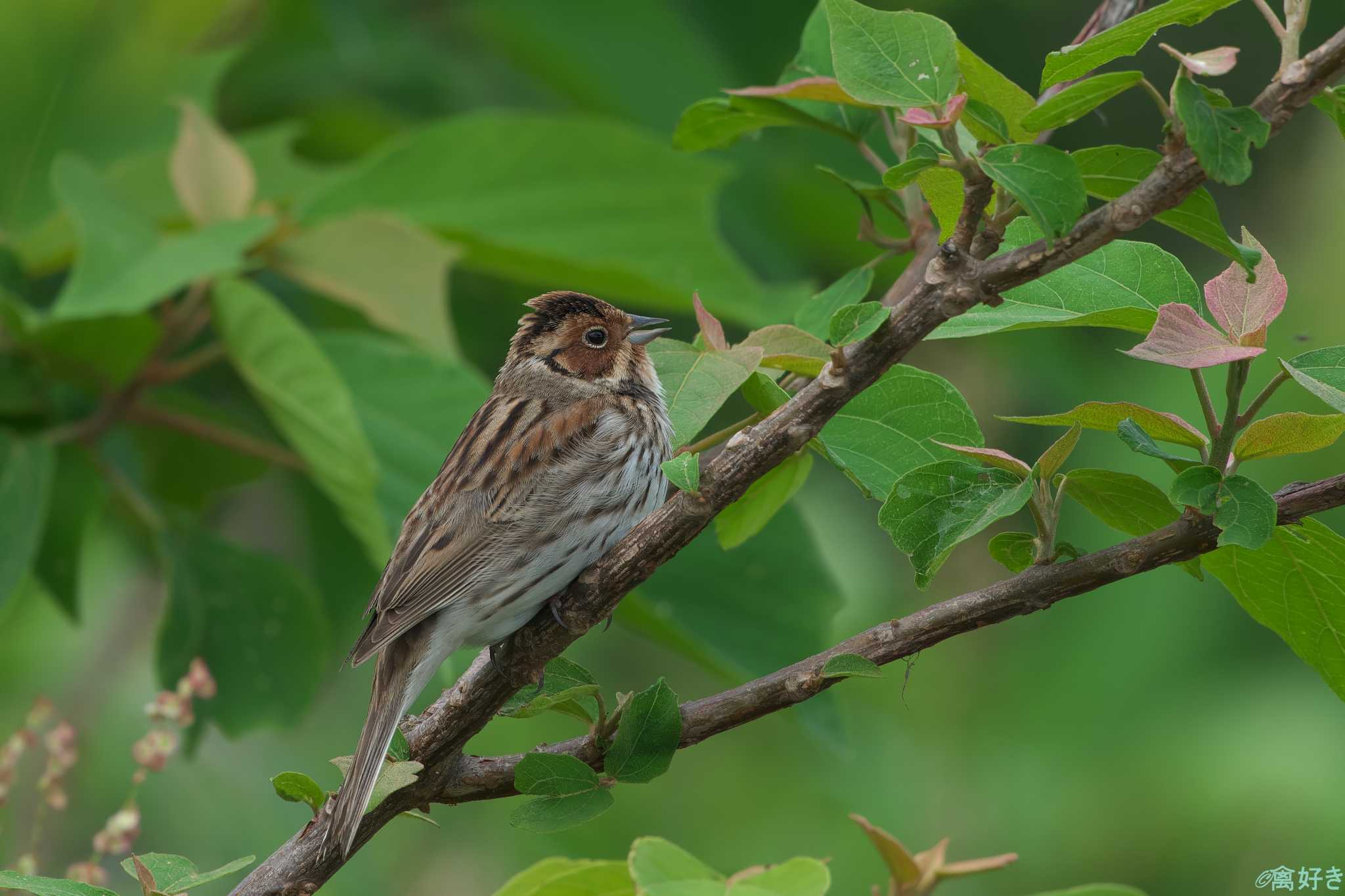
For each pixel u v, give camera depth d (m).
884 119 7.38
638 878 4.89
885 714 12.56
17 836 10.96
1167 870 11.23
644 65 12.61
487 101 13.45
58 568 10.62
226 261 8.73
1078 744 11.62
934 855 5.66
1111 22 7.04
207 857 12.09
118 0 10.91
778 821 12.42
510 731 12.62
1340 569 5.68
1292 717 11.05
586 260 10.55
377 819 6.12
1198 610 11.40
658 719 5.69
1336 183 11.69
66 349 9.84
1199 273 12.96
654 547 5.86
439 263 9.65
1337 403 4.92
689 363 6.25
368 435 9.55
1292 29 4.86
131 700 12.95
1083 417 5.39
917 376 6.48
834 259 13.22
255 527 13.92
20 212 11.18
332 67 13.14
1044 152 4.86
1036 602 5.45
